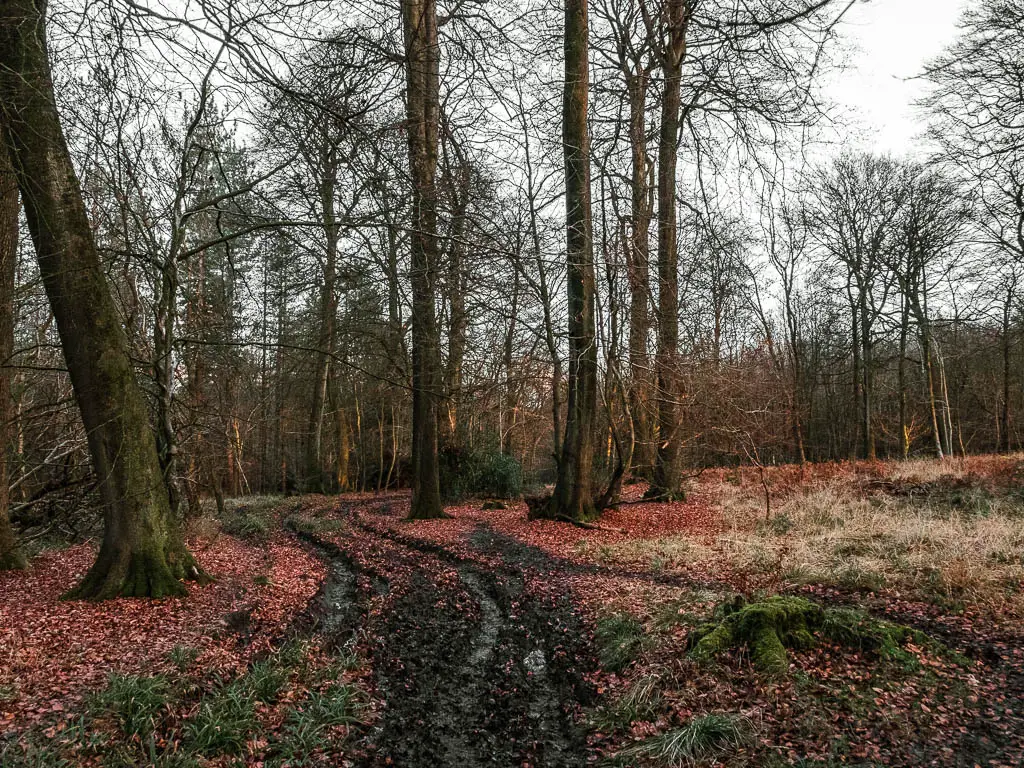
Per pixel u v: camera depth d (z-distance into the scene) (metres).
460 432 23.14
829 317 29.98
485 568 10.45
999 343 28.53
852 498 13.88
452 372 17.38
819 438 39.06
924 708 4.51
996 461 18.50
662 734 4.54
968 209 19.61
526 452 33.56
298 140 7.27
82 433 12.02
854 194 27.06
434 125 10.26
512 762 4.67
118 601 7.40
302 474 33.94
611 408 14.04
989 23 12.98
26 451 12.26
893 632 5.54
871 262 27.06
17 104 7.02
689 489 19.92
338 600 9.12
